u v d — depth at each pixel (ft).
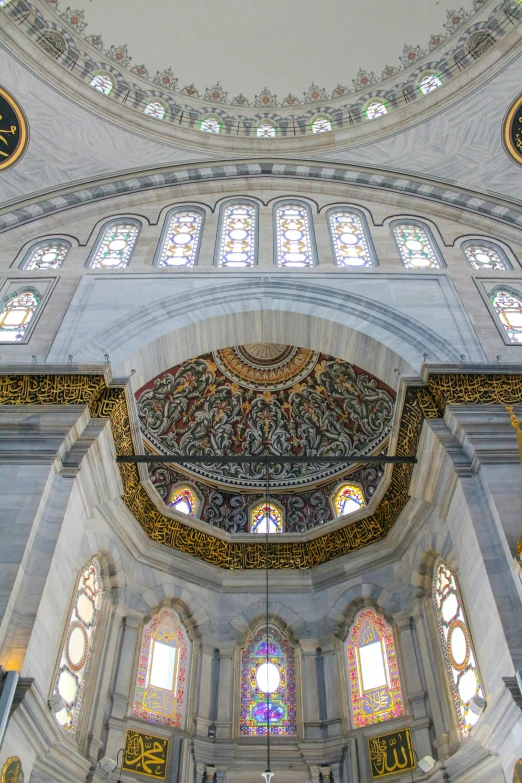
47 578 23.24
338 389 40.63
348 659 33.86
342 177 46.24
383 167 46.62
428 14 51.57
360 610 34.91
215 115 52.44
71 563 26.17
